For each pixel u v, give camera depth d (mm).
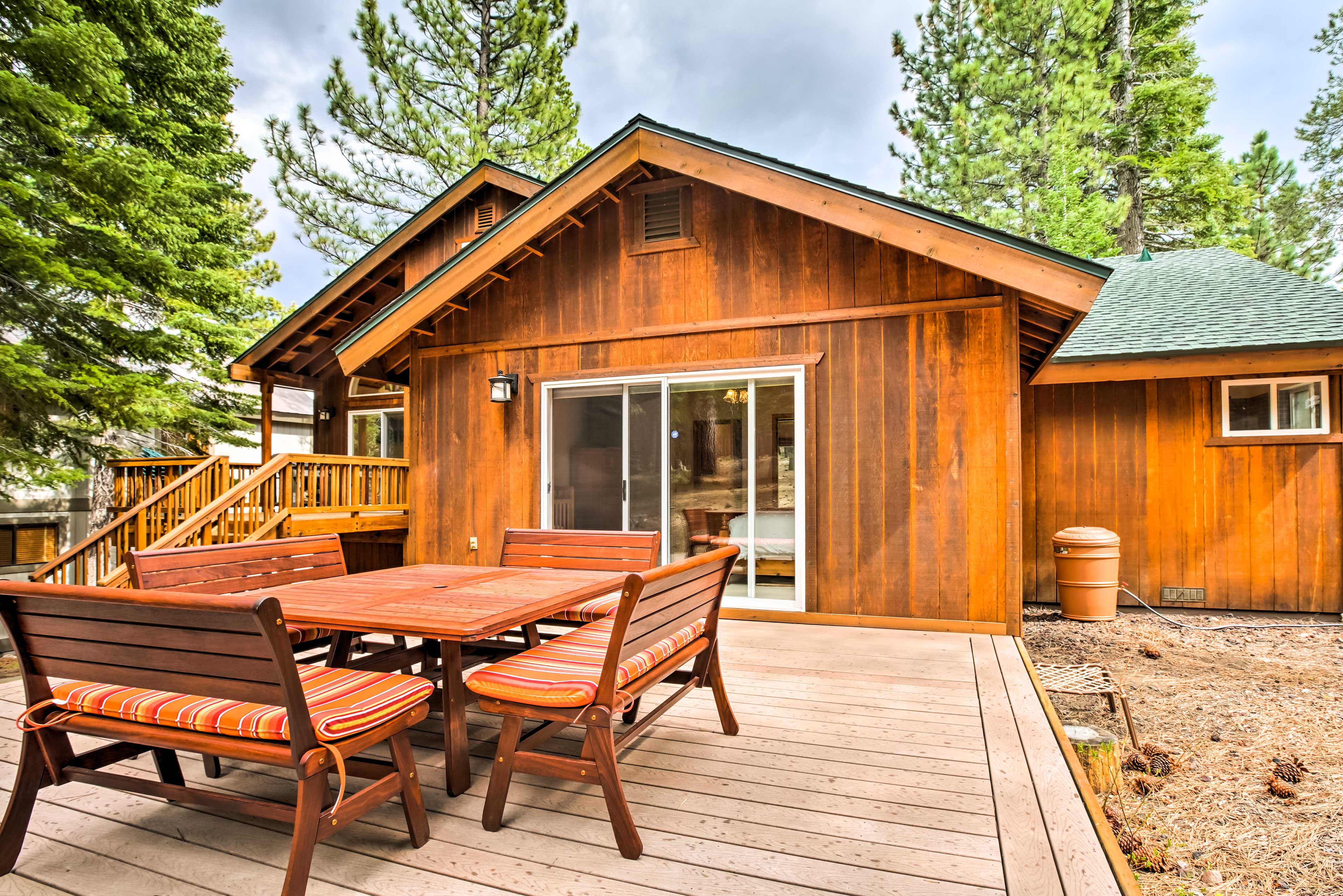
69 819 2324
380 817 2312
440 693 2674
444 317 6984
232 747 1832
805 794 2447
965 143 16547
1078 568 6941
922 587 5227
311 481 7254
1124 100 18281
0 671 6121
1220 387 7199
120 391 7824
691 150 5523
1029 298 5035
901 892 1834
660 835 2162
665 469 6086
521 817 2309
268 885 1916
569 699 2082
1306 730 4293
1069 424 7629
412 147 15453
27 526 10758
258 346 8750
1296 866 2941
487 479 6754
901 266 5363
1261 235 19906
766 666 4215
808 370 5570
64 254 8406
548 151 16750
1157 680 5250
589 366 6395
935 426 5234
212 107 12008
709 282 5977
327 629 3172
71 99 8086
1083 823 2176
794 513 5625
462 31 15875
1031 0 15891
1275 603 7008
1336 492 6863
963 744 2918
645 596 2176
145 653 1885
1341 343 6418
